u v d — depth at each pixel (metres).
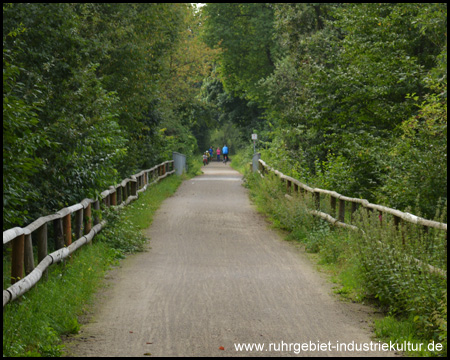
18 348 5.82
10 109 8.43
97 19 18.73
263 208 20.14
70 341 6.49
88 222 11.86
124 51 20.47
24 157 8.86
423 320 6.67
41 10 12.55
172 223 17.47
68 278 8.91
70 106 12.12
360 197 17.70
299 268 11.03
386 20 20.16
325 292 9.05
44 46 12.57
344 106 20.59
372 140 18.48
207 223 17.50
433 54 20.08
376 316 7.68
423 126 15.14
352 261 9.96
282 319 7.46
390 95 20.30
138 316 7.56
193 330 6.91
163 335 6.70
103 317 7.52
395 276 7.61
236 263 11.55
